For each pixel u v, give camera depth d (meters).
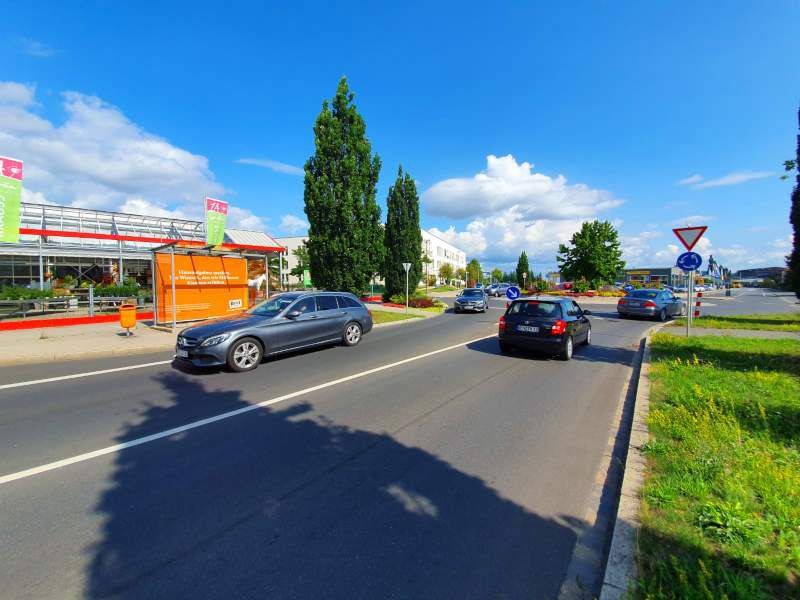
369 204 17.94
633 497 3.09
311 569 2.50
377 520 3.01
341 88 16.70
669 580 2.22
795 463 3.53
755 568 2.31
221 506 3.19
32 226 20.86
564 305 9.45
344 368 8.10
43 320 13.35
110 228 23.70
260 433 4.67
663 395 5.75
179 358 7.92
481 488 3.48
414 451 4.21
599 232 35.16
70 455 4.08
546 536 2.84
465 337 12.89
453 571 2.49
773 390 5.77
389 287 29.08
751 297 43.62
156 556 2.61
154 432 4.70
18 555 2.60
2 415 5.27
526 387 6.75
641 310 19.02
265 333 8.24
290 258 74.00
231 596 2.28
